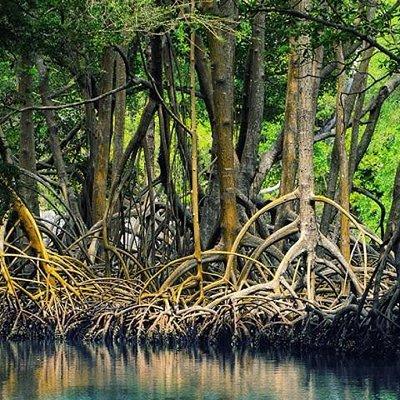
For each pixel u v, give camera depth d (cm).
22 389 1878
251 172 2819
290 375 2005
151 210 2895
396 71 2041
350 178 2931
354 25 2044
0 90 3181
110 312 2536
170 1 2588
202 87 2784
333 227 3191
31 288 2745
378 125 4109
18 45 2306
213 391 1847
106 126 3095
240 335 2377
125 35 2353
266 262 2561
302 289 2436
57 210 3053
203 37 2869
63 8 2267
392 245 2214
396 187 2667
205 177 3478
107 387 1889
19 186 2612
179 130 2839
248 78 2852
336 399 1769
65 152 3697
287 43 2230
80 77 3145
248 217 2739
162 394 1823
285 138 2744
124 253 2836
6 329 2634
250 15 2281
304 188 2480
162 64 2780
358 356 2217
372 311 2188
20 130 3041
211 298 2466
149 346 2455
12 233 2781
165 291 2502
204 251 2569
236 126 3469
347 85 3459
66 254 2856
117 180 2864
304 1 2438
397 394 1809
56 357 2281
